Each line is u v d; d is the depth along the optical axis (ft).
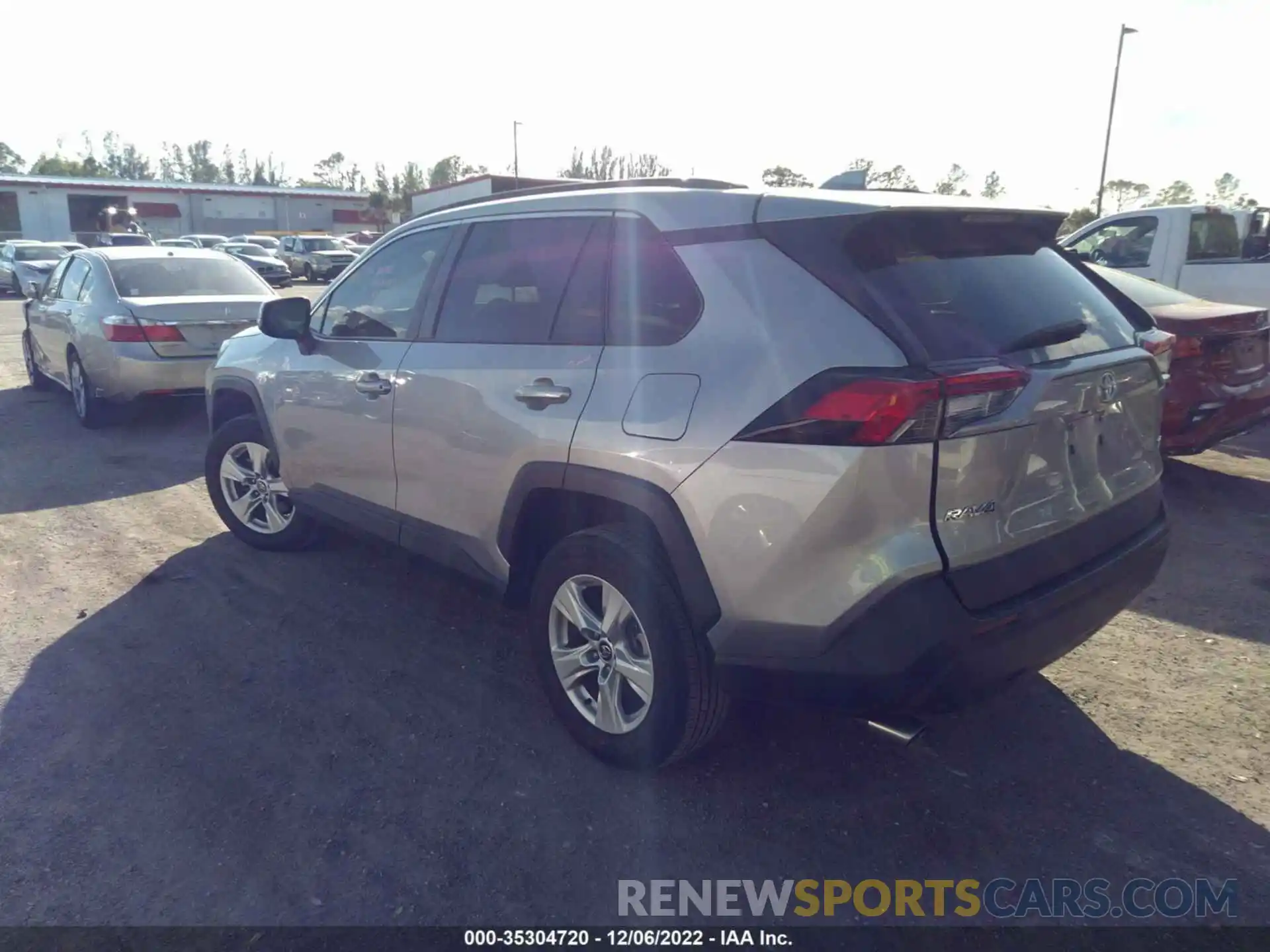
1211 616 14.70
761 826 9.86
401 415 12.76
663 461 9.39
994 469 8.55
